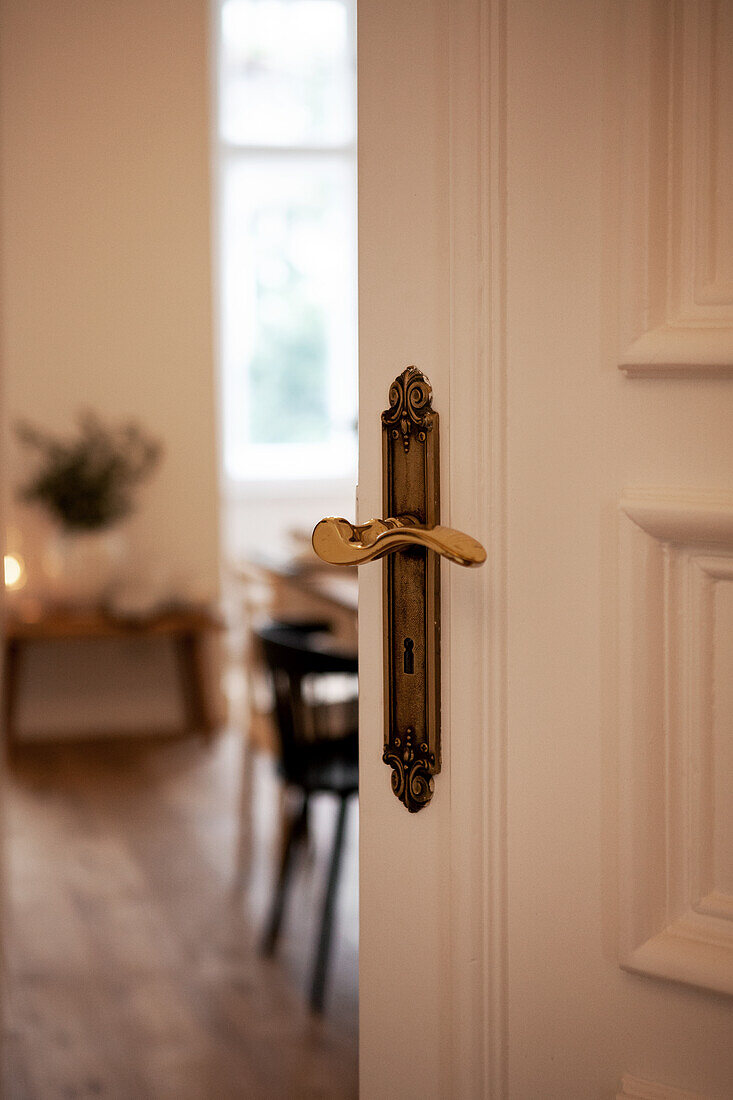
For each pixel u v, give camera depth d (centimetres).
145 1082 272
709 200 87
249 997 313
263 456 700
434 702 102
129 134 566
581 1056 98
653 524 91
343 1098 265
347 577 453
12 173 557
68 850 420
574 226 93
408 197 100
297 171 665
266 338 698
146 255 571
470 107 96
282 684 324
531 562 97
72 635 534
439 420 100
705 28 86
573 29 92
